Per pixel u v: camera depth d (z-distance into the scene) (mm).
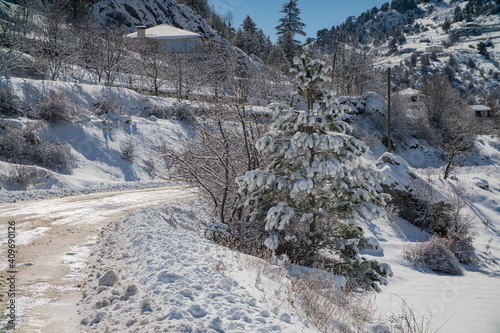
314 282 6887
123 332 4039
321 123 10602
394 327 6910
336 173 9820
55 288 5789
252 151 12680
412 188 22297
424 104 52125
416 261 15664
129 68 41375
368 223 19875
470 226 21391
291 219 10422
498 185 31922
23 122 22781
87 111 28406
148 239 7820
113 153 26000
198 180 11789
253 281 6172
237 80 12516
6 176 18016
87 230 10414
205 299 4871
